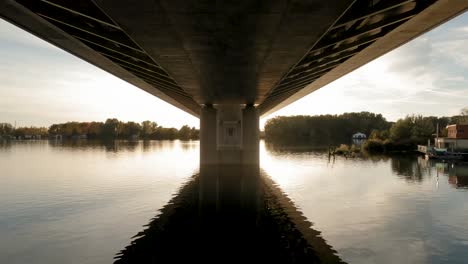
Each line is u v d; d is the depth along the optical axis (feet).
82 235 49.52
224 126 170.91
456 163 162.20
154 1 34.94
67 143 445.37
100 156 205.77
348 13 44.45
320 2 35.22
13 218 59.36
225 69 68.80
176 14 38.65
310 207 67.92
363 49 63.10
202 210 65.36
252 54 56.29
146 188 90.58
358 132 553.64
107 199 75.92
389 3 41.24
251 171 128.98
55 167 141.08
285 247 44.27
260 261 39.52
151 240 47.24
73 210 65.36
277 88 105.19
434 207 67.36
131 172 124.88
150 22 41.14
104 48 62.18
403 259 39.99
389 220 57.52
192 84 89.76
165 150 278.87
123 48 63.10
